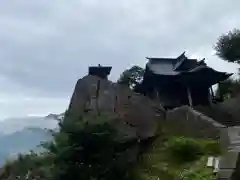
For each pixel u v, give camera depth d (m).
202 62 31.55
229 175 9.80
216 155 11.27
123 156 11.53
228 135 12.02
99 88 20.75
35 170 13.23
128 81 35.28
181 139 13.06
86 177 11.16
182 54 32.91
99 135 11.39
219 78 29.64
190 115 18.09
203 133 15.70
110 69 27.81
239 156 10.03
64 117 12.57
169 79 30.27
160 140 13.74
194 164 11.66
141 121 17.50
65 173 11.22
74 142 11.48
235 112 23.91
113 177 11.25
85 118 11.91
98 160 11.33
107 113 12.75
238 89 31.33
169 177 11.41
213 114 24.28
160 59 33.47
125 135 12.05
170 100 29.67
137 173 11.53
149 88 31.83
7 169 15.27
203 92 29.97
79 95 20.72
